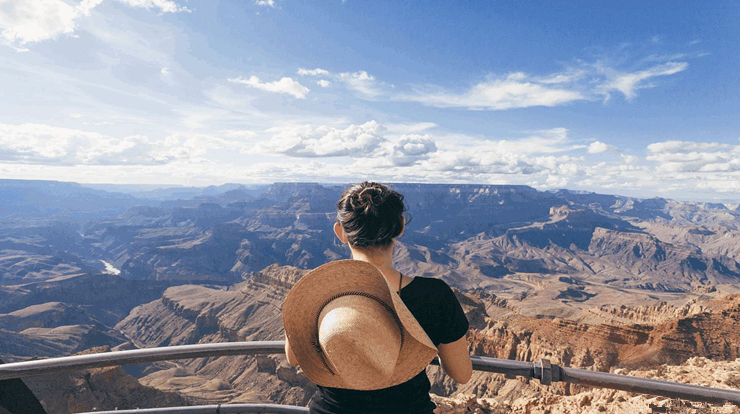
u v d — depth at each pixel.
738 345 64.38
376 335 1.81
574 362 71.31
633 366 66.50
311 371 2.14
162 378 129.38
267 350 3.22
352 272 1.98
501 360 3.21
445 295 2.19
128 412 3.91
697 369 17.73
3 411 2.93
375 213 2.05
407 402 2.10
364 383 1.88
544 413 7.44
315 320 2.05
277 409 3.77
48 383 67.44
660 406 5.62
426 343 1.81
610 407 6.45
